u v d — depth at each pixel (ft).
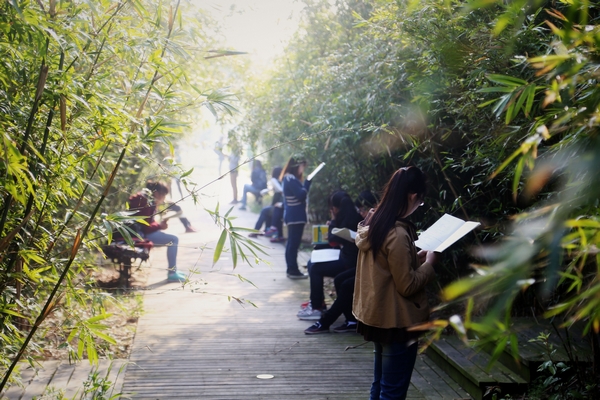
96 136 10.37
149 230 25.35
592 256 7.32
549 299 14.53
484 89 6.28
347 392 14.03
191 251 33.22
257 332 18.85
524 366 13.29
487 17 11.19
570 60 5.67
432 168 18.39
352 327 18.93
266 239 38.22
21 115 9.31
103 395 12.04
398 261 10.10
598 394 11.53
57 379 14.30
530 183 5.65
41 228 10.43
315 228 21.97
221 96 10.99
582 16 5.54
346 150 24.38
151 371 15.19
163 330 18.84
